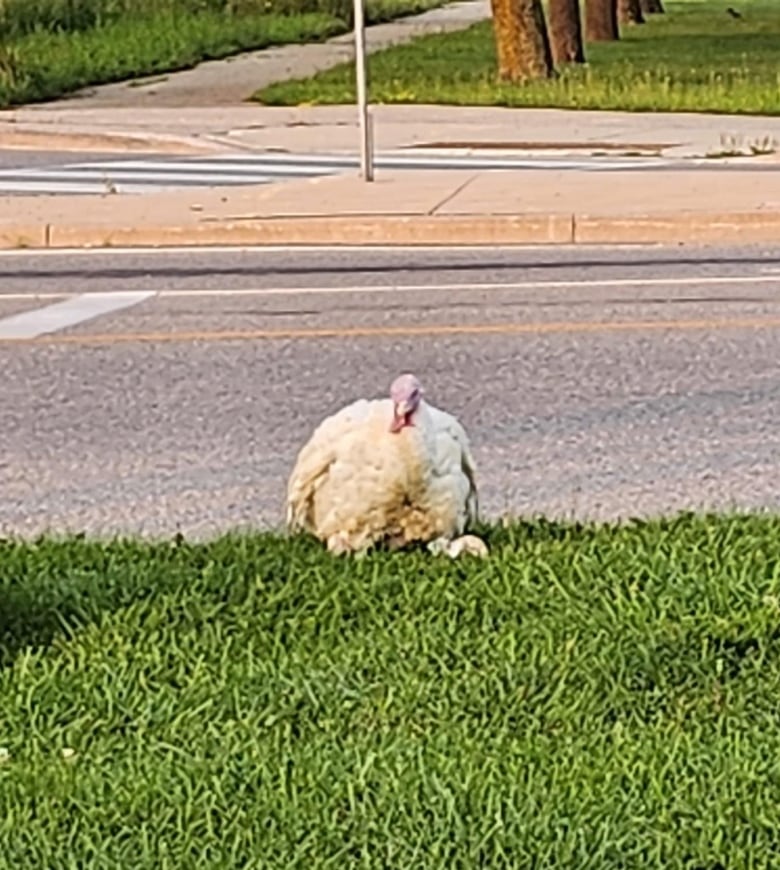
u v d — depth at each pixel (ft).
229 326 36.73
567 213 49.83
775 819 13.74
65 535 21.95
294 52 122.21
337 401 30.09
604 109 83.15
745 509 23.17
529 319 37.04
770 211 49.44
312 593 18.49
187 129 77.82
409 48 123.85
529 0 95.86
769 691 16.19
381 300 39.68
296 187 56.59
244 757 14.84
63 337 35.63
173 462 26.40
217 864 13.21
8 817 13.87
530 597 18.24
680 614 17.57
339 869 13.17
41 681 16.33
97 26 122.83
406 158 65.87
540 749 14.96
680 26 151.84
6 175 63.46
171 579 19.02
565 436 27.55
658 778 14.35
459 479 19.88
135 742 15.25
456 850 13.35
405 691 16.11
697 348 33.91
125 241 49.42
